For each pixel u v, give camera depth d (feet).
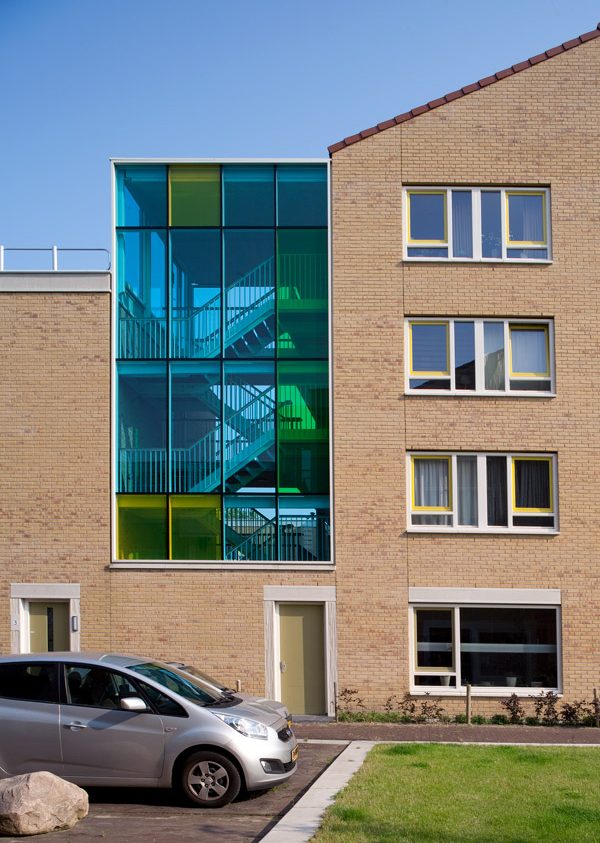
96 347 68.23
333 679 64.90
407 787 37.60
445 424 67.00
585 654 65.26
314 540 67.51
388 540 66.13
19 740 37.55
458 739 55.67
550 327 68.23
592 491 66.64
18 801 32.63
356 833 30.40
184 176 69.97
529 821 31.94
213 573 66.13
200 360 68.59
